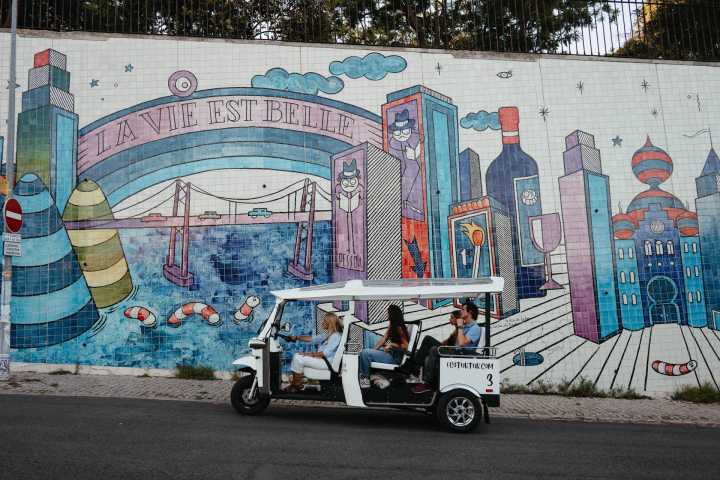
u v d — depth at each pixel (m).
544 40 13.70
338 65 12.32
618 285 11.91
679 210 12.21
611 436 8.09
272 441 6.79
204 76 12.13
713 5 13.62
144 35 12.16
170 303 11.55
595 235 12.04
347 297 8.48
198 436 6.87
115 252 11.60
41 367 11.22
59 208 11.61
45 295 11.38
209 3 13.39
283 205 11.86
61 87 11.95
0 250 11.39
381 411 9.46
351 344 9.70
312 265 11.73
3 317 10.30
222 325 11.53
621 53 13.35
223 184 11.87
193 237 11.72
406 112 12.26
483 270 11.87
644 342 11.77
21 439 6.39
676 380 11.69
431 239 11.91
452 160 12.17
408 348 8.92
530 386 11.57
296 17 13.52
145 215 11.73
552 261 11.92
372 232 11.87
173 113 12.01
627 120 12.42
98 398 9.32
